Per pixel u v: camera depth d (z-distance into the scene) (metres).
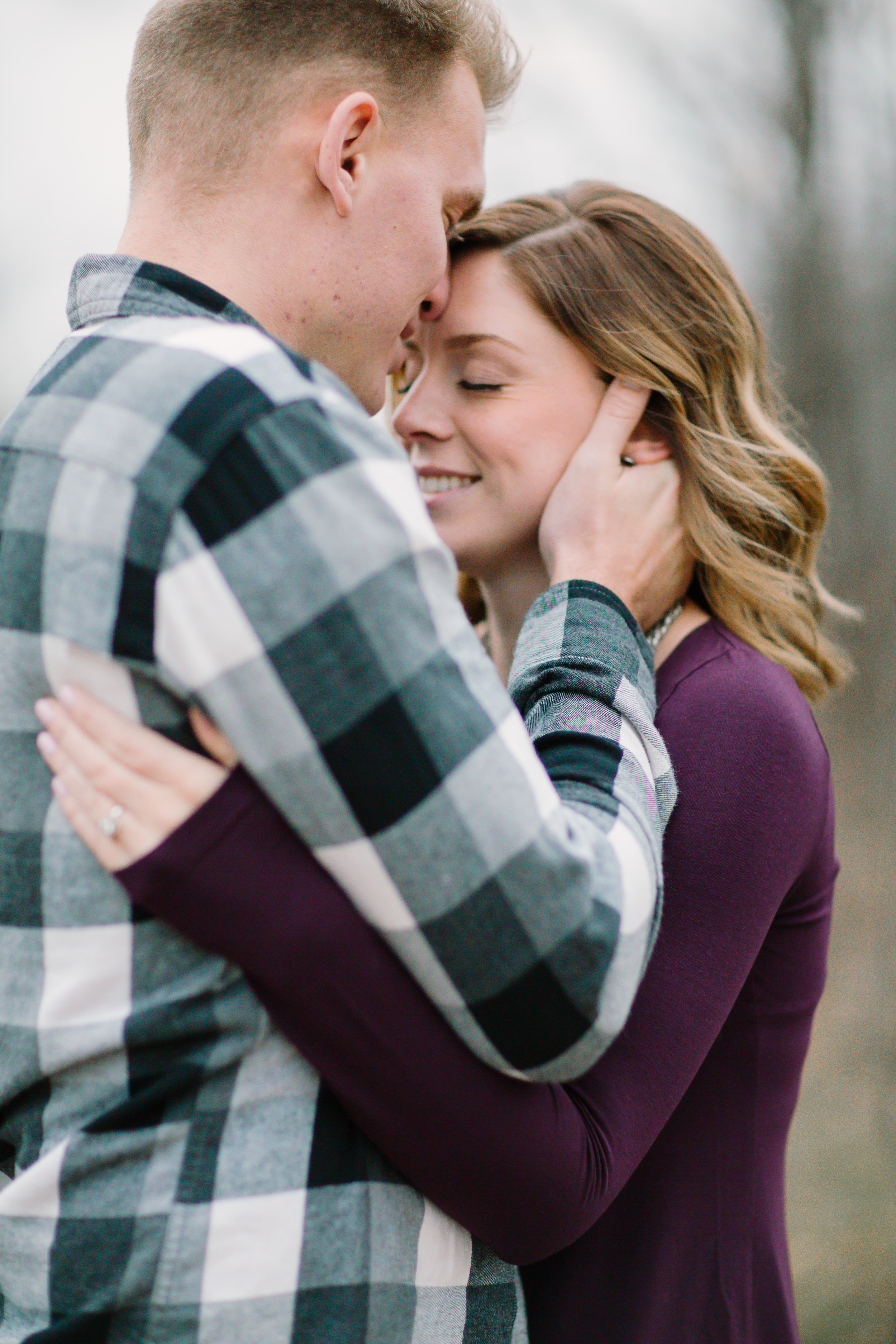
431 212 0.99
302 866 0.73
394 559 0.72
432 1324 0.83
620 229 1.24
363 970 0.73
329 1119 0.78
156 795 0.73
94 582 0.72
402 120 0.96
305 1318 0.75
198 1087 0.76
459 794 0.71
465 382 1.23
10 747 0.78
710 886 0.97
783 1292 1.09
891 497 3.11
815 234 3.32
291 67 0.90
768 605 1.20
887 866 2.91
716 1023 0.95
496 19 1.07
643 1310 1.01
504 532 1.25
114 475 0.72
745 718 1.04
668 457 1.21
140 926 0.76
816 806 1.06
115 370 0.77
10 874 0.78
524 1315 0.94
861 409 3.21
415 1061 0.75
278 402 0.72
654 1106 0.91
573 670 0.94
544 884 0.72
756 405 1.31
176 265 0.90
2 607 0.77
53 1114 0.79
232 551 0.69
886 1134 2.59
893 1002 2.80
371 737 0.70
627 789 0.85
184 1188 0.74
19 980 0.79
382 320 0.99
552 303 1.20
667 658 1.16
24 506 0.76
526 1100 0.79
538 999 0.73
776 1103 1.12
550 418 1.21
